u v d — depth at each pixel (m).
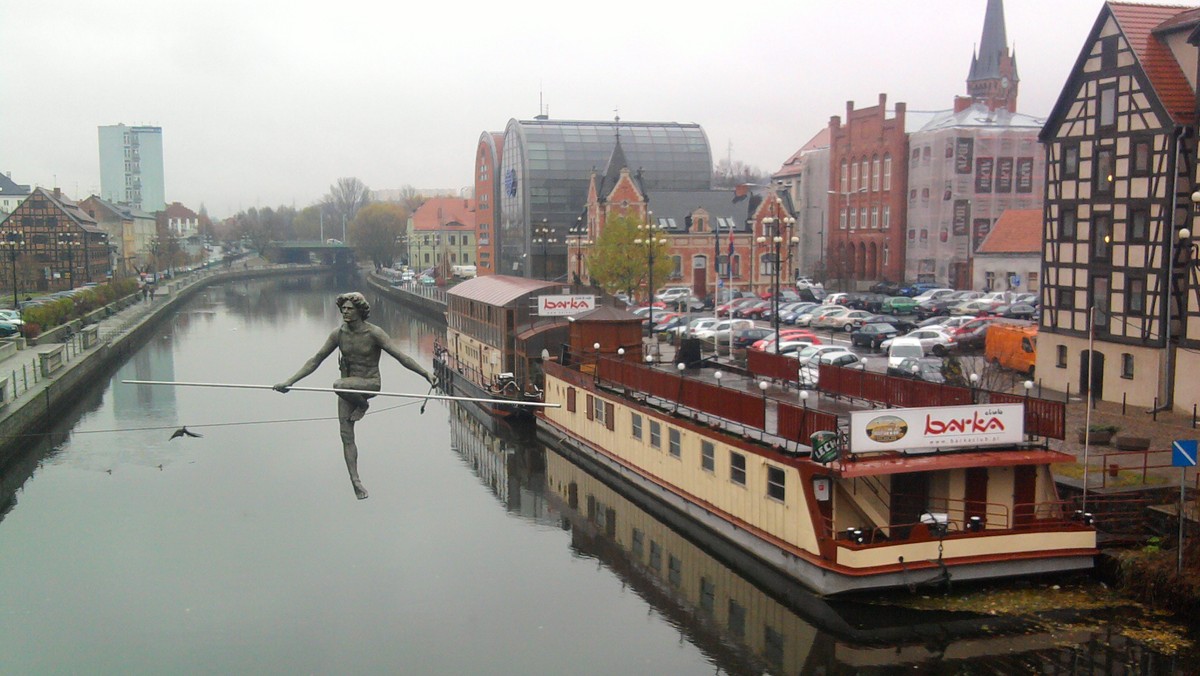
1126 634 22.28
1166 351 37.06
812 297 88.38
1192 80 37.31
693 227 97.81
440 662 23.53
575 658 23.66
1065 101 41.66
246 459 43.53
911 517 25.55
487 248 136.12
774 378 36.81
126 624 25.95
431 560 30.64
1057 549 24.66
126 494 38.09
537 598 27.50
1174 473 28.67
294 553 31.27
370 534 33.16
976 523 24.83
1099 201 40.09
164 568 29.91
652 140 120.12
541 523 34.62
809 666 22.73
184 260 196.62
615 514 35.91
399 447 46.38
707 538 30.45
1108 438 32.16
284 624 25.84
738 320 62.94
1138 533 25.84
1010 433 25.08
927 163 90.75
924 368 44.97
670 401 34.06
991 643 22.36
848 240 102.88
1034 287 79.75
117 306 100.62
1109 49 39.38
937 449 24.72
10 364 57.91
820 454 24.02
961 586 24.48
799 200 118.88
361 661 23.66
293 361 73.88
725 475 29.19
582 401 41.78
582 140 117.25
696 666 23.12
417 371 10.61
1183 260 36.66
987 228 89.81
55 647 24.50
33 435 46.41
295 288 156.75
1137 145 38.03
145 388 62.69
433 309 105.19
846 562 23.69
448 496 37.91
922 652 22.55
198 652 24.33
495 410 51.56
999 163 89.38
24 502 36.88
